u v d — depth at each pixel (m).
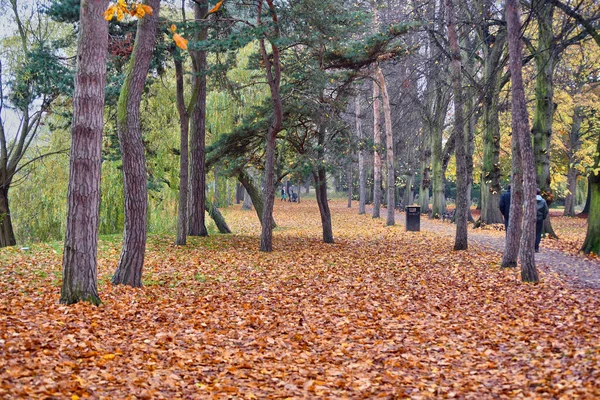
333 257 18.08
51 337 7.43
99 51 9.60
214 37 19.02
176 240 20.23
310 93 20.75
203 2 19.02
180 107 19.64
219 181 28.27
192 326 9.03
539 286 12.34
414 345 8.24
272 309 10.60
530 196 12.97
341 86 21.83
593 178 18.02
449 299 11.47
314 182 22.73
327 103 21.31
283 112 21.06
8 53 24.27
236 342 8.26
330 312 10.35
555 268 14.99
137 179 12.47
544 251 18.92
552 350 7.57
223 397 5.83
